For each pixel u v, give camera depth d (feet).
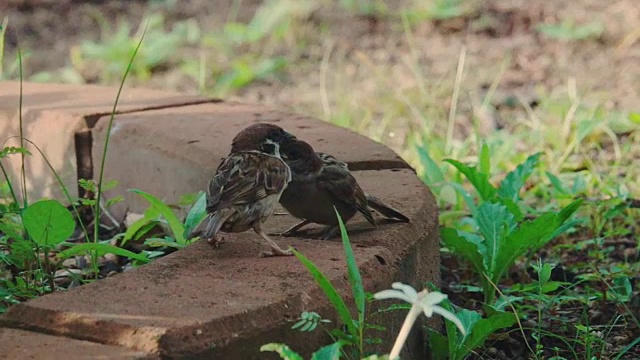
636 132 49.32
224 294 22.99
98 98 41.63
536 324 31.04
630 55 60.85
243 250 26.13
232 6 73.05
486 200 35.45
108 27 68.90
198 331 21.27
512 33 65.41
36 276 28.30
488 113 52.34
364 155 34.40
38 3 72.38
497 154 45.06
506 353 30.12
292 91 58.59
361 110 54.08
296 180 27.35
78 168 38.63
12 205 31.14
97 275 30.42
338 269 24.66
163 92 43.06
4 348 20.92
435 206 30.91
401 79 58.95
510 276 35.04
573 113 50.52
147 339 20.92
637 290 34.30
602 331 30.50
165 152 36.11
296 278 23.98
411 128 51.88
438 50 63.52
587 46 62.54
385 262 25.85
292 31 66.44
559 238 38.34
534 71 59.36
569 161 46.47
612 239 38.60
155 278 23.95
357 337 22.77
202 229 24.82
